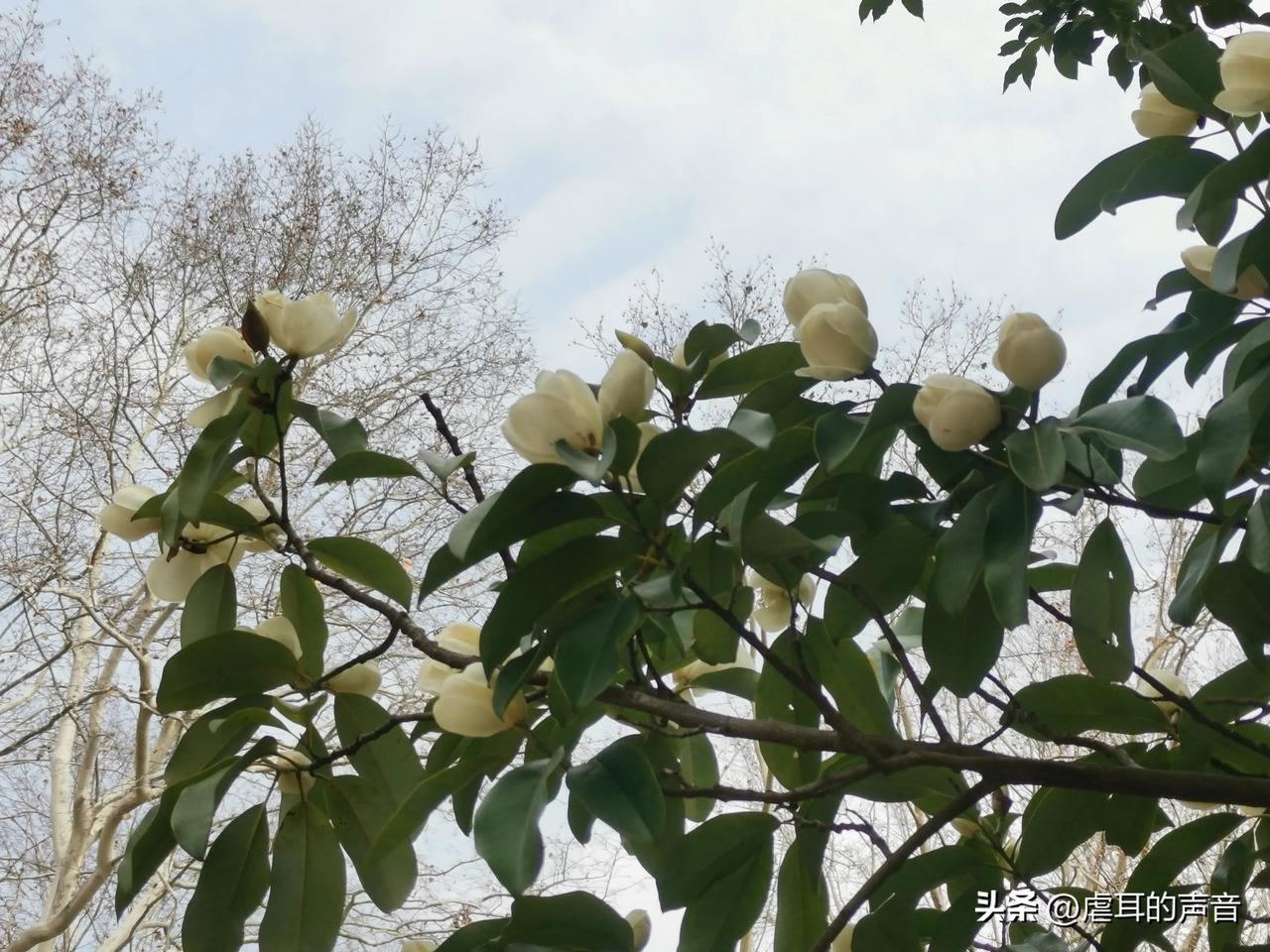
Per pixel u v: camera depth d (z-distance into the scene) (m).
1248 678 1.54
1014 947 1.56
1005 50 3.66
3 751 7.18
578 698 1.14
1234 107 1.23
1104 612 1.37
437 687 1.49
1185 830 1.62
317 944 1.49
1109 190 1.46
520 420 1.19
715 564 1.38
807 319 1.27
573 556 1.22
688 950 1.45
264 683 1.48
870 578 1.40
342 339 1.52
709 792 1.27
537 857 1.09
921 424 1.31
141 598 8.46
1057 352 1.19
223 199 10.22
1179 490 1.43
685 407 1.53
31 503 8.75
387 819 1.51
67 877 7.09
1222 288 1.20
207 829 1.27
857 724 1.59
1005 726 1.44
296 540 1.53
